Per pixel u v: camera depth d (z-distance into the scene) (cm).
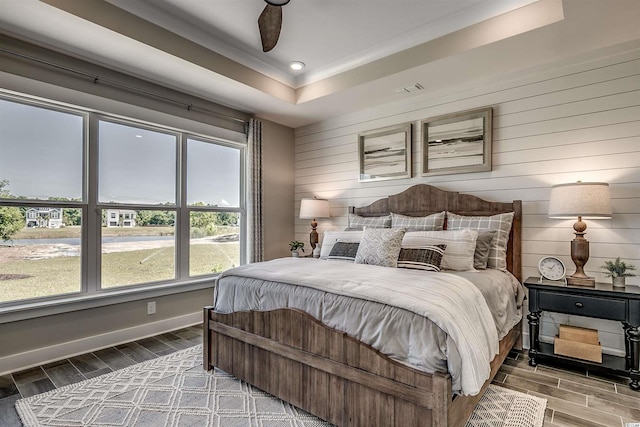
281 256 466
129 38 247
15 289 262
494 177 320
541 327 296
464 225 310
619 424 185
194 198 388
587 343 247
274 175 459
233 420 190
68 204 289
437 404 142
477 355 152
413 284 184
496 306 218
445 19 270
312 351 187
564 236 285
